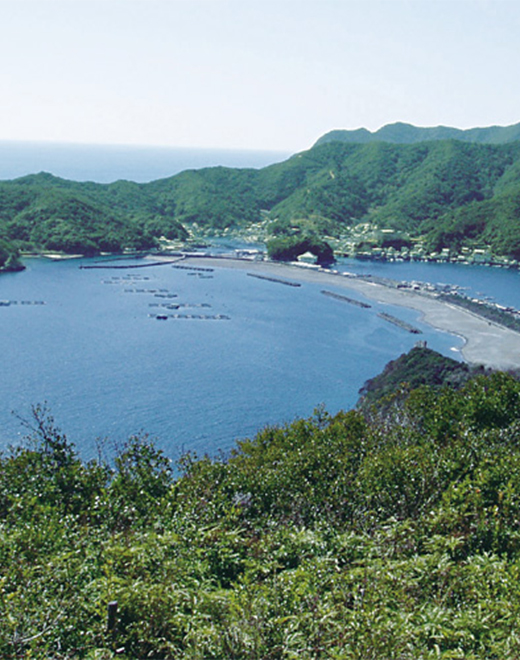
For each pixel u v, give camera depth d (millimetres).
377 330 146500
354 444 31031
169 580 15789
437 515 19844
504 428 31453
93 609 14602
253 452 36375
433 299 182500
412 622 14375
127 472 25562
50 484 24078
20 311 158375
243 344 131875
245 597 14602
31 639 12992
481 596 15383
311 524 21562
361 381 108938
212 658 13227
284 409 93438
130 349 125125
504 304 179000
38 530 18500
